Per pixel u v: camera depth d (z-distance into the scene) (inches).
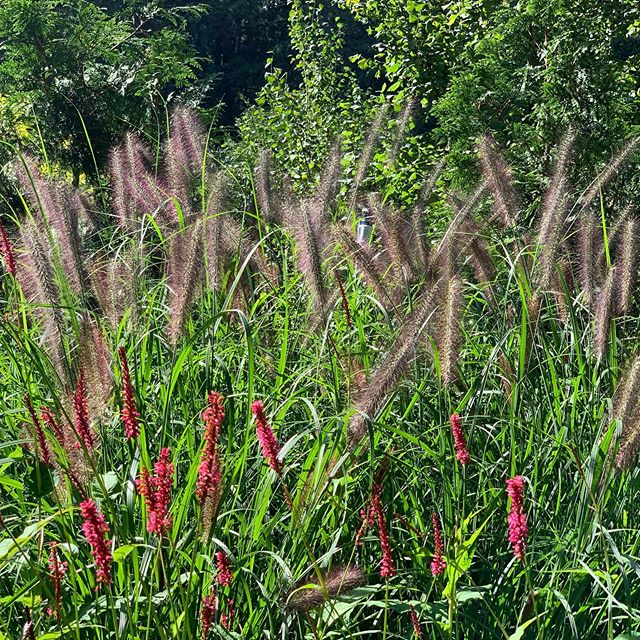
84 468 135.7
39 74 652.7
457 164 435.5
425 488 175.2
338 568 144.5
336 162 255.0
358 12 591.2
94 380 140.8
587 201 243.3
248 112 616.7
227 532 148.9
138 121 645.9
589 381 206.1
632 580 167.2
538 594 152.3
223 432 174.9
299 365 205.0
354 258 205.0
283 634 138.9
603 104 422.3
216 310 205.5
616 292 210.4
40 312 166.4
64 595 138.6
